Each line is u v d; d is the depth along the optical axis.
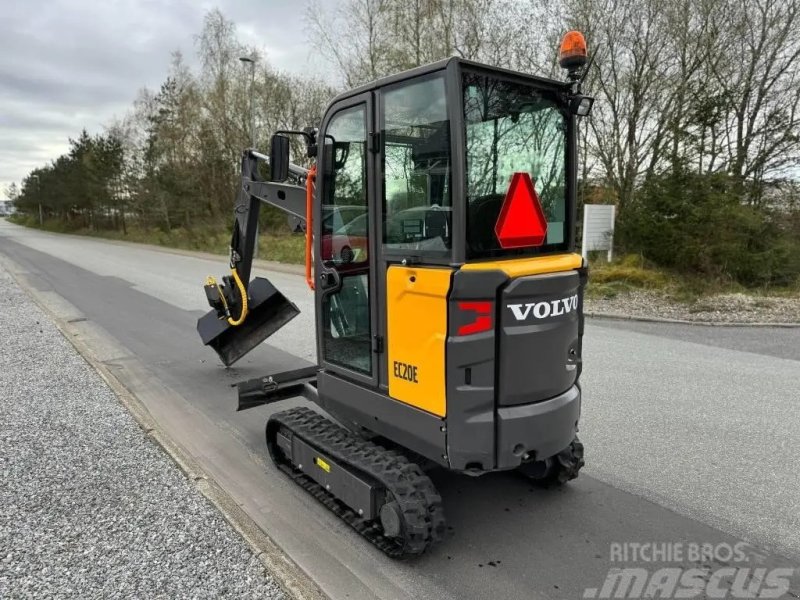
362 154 3.19
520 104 2.97
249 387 4.14
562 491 3.73
